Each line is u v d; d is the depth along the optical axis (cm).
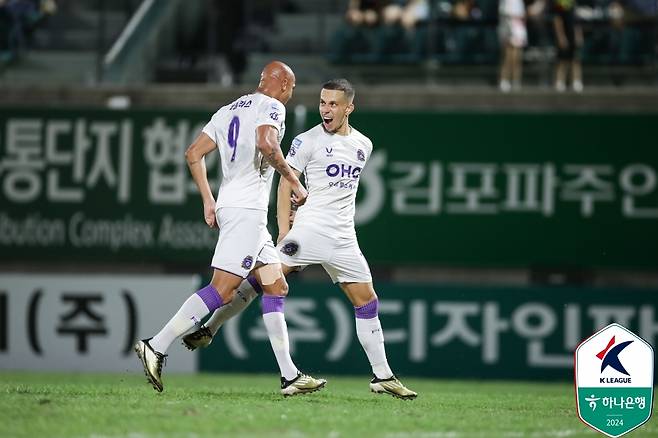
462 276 4988
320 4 6081
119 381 4066
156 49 5934
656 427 2372
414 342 4847
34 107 5044
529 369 4809
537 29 5638
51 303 4906
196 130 5009
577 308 4812
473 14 5744
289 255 2712
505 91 4988
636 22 5703
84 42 5884
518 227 4878
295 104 5038
